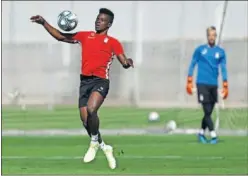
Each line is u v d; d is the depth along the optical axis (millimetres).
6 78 73875
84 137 46031
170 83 73500
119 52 27219
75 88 74000
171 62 73812
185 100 73125
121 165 31953
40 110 69062
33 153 36844
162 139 44938
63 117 61625
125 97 73812
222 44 71750
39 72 74250
